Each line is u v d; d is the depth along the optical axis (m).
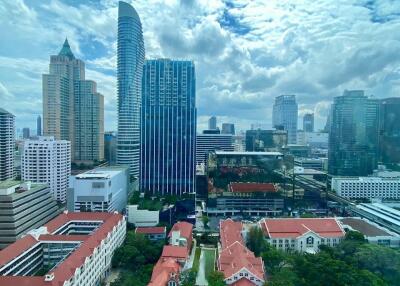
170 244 166.50
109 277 148.88
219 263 141.50
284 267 142.62
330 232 182.25
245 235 179.38
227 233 173.88
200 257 172.75
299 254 152.38
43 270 144.75
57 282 103.50
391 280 131.62
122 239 182.38
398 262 136.25
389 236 181.38
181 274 135.25
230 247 152.50
